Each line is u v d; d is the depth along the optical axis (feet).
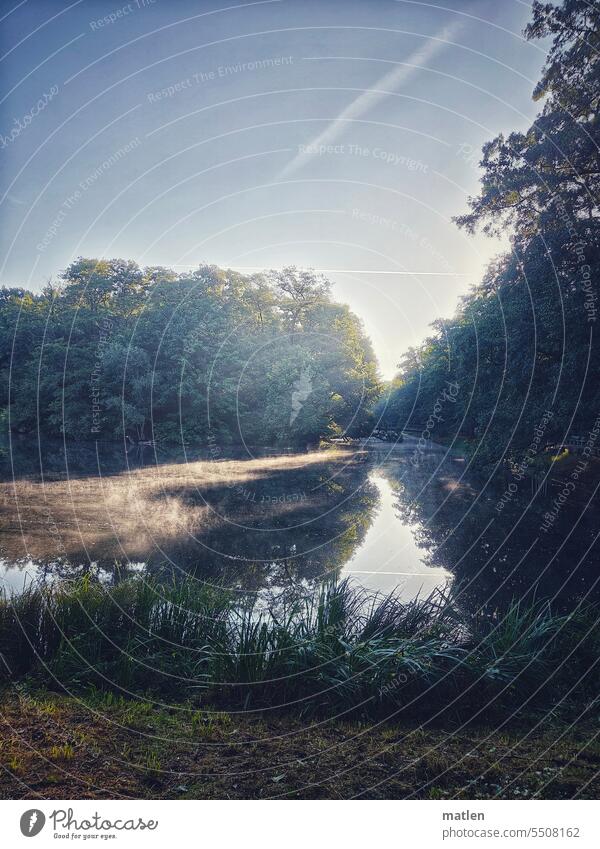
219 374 128.67
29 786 12.05
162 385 129.29
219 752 13.57
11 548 38.19
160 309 136.05
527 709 16.11
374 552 40.29
